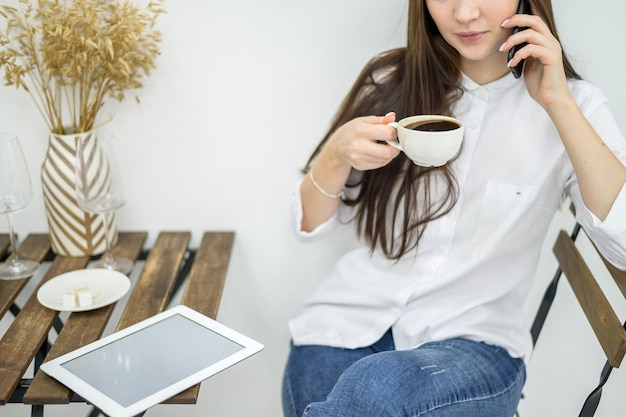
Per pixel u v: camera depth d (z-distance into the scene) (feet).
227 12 5.49
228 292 6.36
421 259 4.88
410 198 4.82
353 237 6.08
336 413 3.90
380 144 4.22
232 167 5.94
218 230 6.13
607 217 4.17
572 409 6.31
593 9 5.35
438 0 4.28
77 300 4.75
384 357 4.22
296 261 6.24
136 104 5.72
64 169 5.32
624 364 5.89
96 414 5.83
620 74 5.49
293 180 5.97
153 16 5.48
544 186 4.66
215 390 6.68
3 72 5.56
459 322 4.72
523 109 4.65
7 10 5.12
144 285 5.15
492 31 4.25
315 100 5.74
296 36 5.56
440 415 4.09
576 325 6.12
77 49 5.09
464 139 4.74
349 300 5.05
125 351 4.26
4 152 4.88
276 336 6.52
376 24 5.51
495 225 4.71
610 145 4.50
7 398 3.96
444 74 4.69
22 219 6.00
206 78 5.67
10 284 5.12
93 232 5.54
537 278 6.09
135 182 5.96
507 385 4.45
